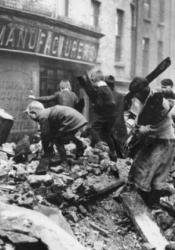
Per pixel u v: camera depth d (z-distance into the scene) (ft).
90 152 28.68
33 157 26.50
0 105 43.16
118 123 30.04
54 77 54.03
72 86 58.23
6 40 41.57
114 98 30.09
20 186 21.75
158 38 90.48
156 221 22.94
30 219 17.30
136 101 44.96
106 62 66.74
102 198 23.77
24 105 46.34
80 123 24.07
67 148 28.32
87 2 60.59
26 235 16.20
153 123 21.80
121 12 72.43
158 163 22.24
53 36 48.70
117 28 71.82
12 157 27.63
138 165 22.52
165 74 94.53
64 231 17.57
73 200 21.75
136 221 21.74
